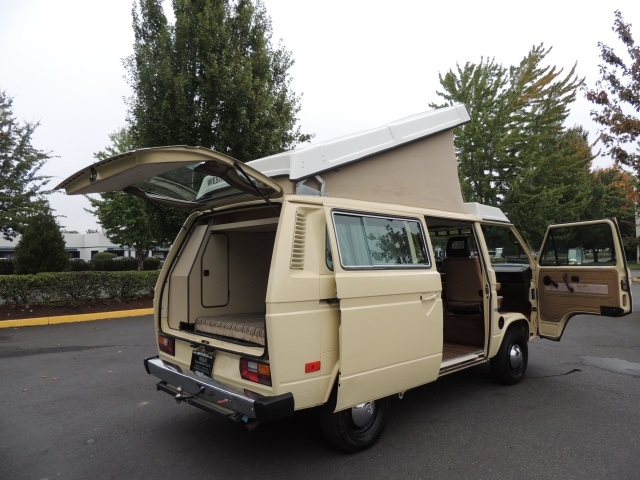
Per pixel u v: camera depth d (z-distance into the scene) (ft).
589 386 18.34
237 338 12.32
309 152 12.26
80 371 20.94
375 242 12.78
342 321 11.15
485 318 16.74
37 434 13.93
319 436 13.64
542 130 58.54
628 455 12.25
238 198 12.82
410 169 15.19
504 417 15.06
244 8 38.06
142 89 34.40
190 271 14.24
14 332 30.19
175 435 13.80
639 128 33.04
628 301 17.83
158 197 13.66
